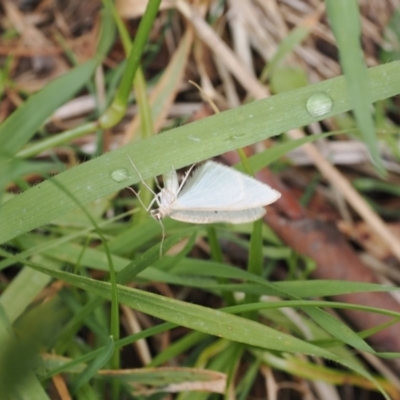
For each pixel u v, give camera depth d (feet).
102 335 0.37
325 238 0.43
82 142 0.50
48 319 0.36
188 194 0.31
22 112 0.37
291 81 0.51
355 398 0.44
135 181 0.31
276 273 0.46
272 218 0.43
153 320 0.44
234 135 0.31
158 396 0.37
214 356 0.39
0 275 0.43
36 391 0.31
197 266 0.37
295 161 0.51
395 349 0.41
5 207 0.32
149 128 0.43
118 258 0.38
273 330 0.31
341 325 0.32
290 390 0.44
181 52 0.49
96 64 0.40
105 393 0.40
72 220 0.41
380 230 0.47
